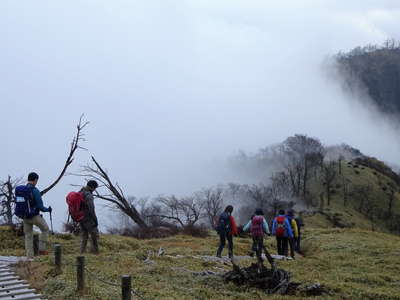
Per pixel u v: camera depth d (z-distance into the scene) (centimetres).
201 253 1964
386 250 2267
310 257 2122
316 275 1598
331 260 2028
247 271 1409
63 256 1381
